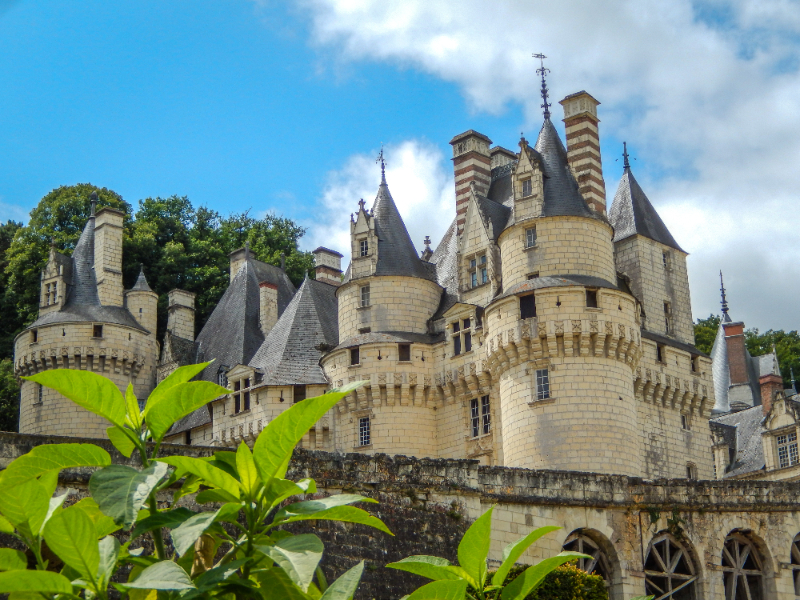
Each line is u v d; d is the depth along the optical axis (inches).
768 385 3144.7
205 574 488.4
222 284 3385.8
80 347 2571.4
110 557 492.4
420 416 2108.8
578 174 2176.4
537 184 2012.8
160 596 499.5
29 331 2600.9
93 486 479.8
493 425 2007.9
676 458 2135.8
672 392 2156.7
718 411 3275.1
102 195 3540.8
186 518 504.4
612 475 1350.9
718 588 1368.1
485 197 2231.8
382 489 1170.6
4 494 479.8
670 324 2252.7
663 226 2338.8
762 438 2733.8
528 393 1881.2
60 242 3304.6
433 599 541.6
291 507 517.3
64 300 2652.6
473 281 2164.1
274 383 2257.6
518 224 2000.5
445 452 2086.6
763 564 1428.4
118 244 2753.4
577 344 1879.9
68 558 467.8
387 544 1146.0
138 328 2672.2
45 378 506.3
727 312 3644.2
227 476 505.0
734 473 2775.6
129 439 530.9
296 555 487.5
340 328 2222.0
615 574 1320.1
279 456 502.9
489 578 1047.6
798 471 2623.0
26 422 2564.0
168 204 3668.8
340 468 1154.0
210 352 2674.7
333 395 498.6
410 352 2124.8
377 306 2171.5
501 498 1262.3
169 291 3201.3
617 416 1862.7
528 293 1919.3
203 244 3491.6
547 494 1301.7
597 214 2027.6
